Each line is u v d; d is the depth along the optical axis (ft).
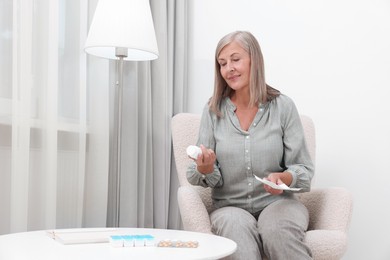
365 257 7.29
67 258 3.43
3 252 3.60
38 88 5.89
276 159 5.73
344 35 7.47
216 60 6.01
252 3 8.05
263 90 5.82
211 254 3.69
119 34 6.04
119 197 6.83
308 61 7.67
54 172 5.91
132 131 7.08
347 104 7.43
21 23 5.56
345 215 5.49
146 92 7.32
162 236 4.54
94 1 6.64
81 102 6.32
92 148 6.58
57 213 6.29
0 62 5.48
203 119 6.09
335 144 7.48
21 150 5.56
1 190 5.62
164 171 7.64
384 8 7.27
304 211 5.36
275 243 4.91
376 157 7.25
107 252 3.69
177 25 8.06
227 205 5.88
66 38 6.33
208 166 5.53
